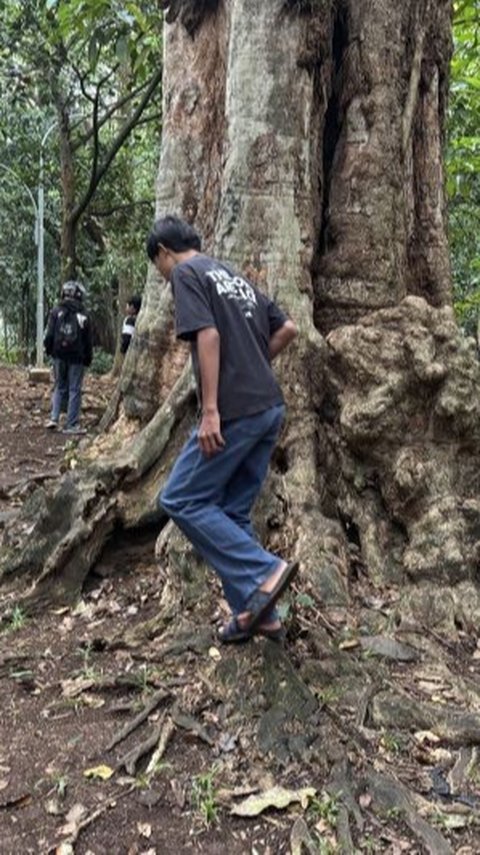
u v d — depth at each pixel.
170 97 5.58
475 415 4.55
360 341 4.74
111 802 2.93
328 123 5.30
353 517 4.63
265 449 3.50
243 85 4.91
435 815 2.87
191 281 3.28
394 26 5.16
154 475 4.80
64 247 15.29
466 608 4.15
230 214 4.92
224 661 3.51
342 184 5.16
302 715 3.24
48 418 10.90
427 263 5.46
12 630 4.24
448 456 4.58
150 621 4.07
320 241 5.21
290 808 2.88
